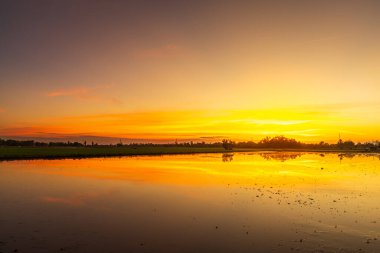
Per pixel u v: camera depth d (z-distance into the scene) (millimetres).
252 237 13859
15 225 15273
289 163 55781
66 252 11883
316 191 25297
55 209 18641
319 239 13688
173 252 12039
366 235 14258
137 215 17406
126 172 38469
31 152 73625
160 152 90562
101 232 14297
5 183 28672
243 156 81875
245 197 22641
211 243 13047
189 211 18406
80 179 31578
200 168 44656
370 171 41656
